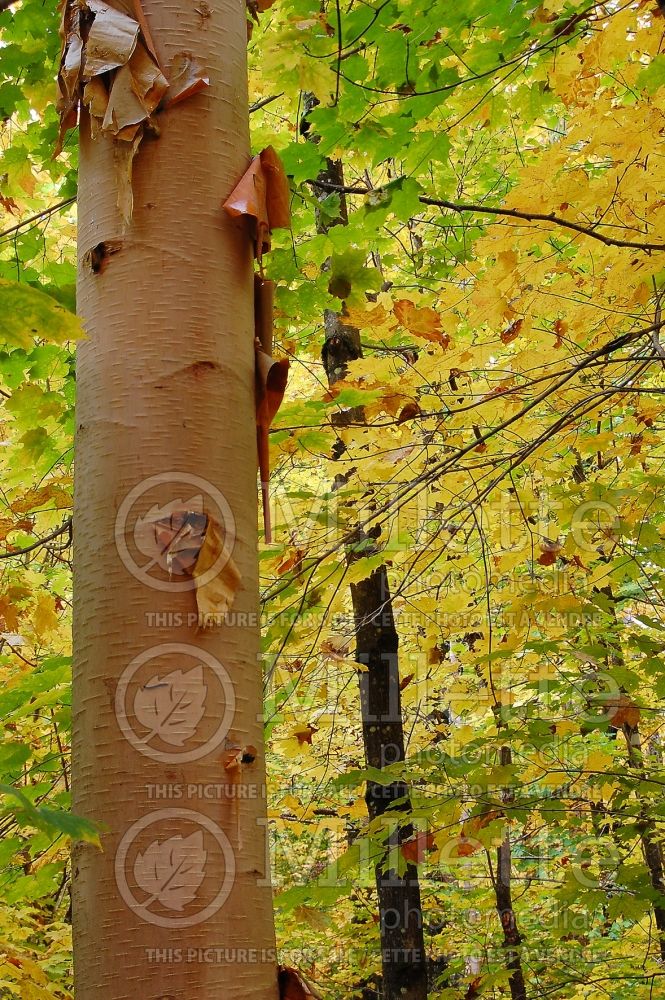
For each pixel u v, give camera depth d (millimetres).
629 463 3371
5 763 2178
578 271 2988
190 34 1302
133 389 1154
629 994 4355
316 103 3795
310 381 5016
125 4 1288
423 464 2916
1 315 928
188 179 1244
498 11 2641
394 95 2797
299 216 3162
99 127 1268
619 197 2496
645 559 2924
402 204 2742
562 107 4172
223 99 1312
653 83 2531
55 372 2982
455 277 3846
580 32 2686
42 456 2941
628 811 2967
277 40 2504
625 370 3062
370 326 2621
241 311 1261
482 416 2918
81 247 1254
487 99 2990
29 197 3379
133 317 1181
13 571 3199
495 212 2596
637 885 2605
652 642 2752
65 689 2244
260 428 1307
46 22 2648
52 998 2545
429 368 2648
